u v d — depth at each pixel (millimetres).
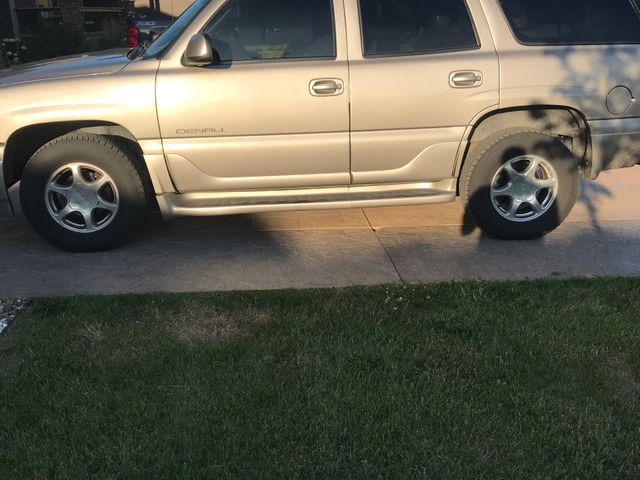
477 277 4328
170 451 2646
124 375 3146
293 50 4402
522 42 4527
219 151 4426
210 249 4844
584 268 4461
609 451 2666
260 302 3920
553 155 4719
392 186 4746
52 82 4320
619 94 4566
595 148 4652
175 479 2512
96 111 4297
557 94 4504
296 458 2623
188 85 4289
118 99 4289
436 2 4477
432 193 4730
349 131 4469
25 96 4297
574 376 3156
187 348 3381
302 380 3102
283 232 5164
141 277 4359
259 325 3633
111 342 3443
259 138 4430
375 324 3627
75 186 4570
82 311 3797
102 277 4355
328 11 4383
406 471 2553
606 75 4531
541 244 4895
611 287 4086
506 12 4527
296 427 2793
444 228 5238
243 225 5320
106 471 2557
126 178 4562
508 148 4676
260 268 4500
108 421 2830
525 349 3371
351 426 2799
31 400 2959
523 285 4117
